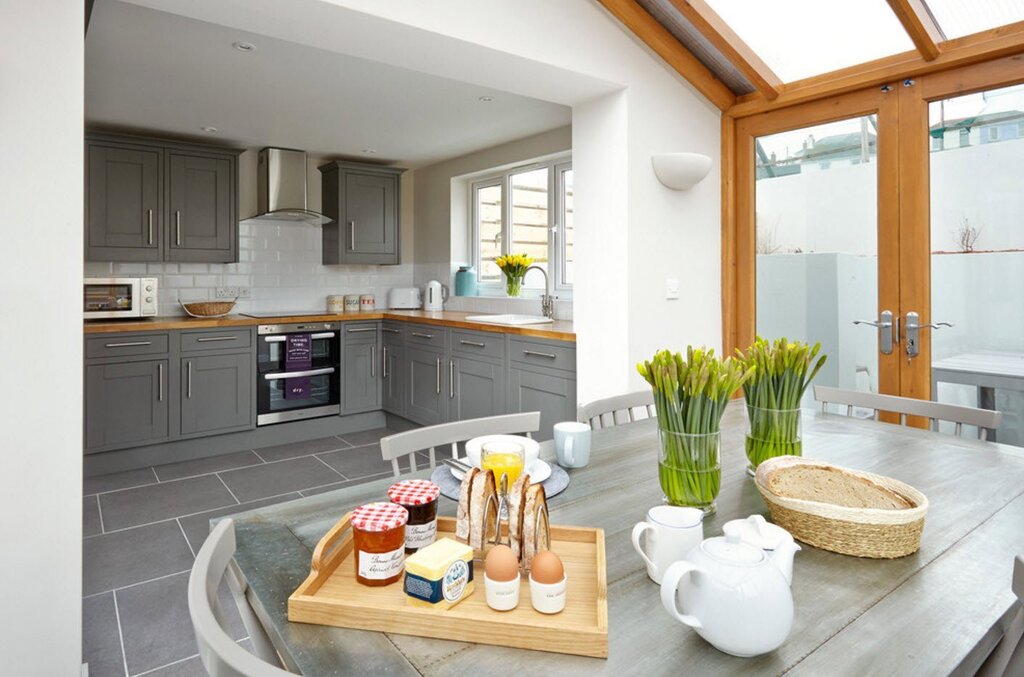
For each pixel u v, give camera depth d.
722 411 1.23
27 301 1.57
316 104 3.86
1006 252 2.54
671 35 3.05
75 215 1.62
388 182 5.41
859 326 2.98
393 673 0.73
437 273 5.76
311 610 0.84
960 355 2.67
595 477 1.46
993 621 0.84
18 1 1.54
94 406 3.78
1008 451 1.69
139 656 1.93
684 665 0.75
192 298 4.83
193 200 4.41
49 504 1.61
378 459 4.16
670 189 3.19
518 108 3.97
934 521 1.20
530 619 0.81
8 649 1.57
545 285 4.77
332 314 4.97
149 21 2.70
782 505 1.12
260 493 3.47
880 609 0.88
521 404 3.76
